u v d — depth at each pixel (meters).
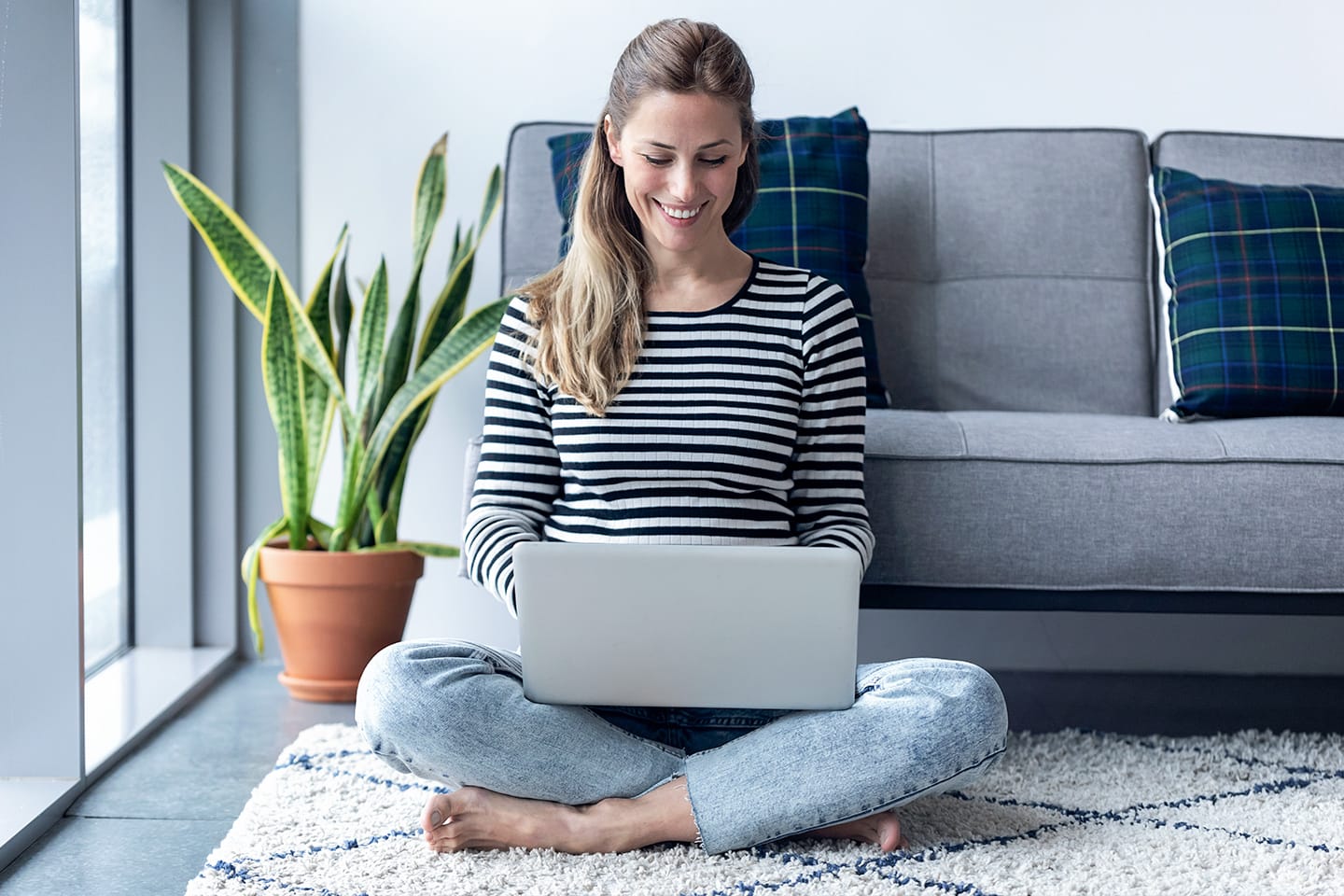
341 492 2.45
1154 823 1.54
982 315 2.40
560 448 1.58
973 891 1.31
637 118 1.49
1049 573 1.83
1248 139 2.46
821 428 1.60
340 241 2.19
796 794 1.39
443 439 2.56
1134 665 2.53
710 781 1.41
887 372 2.38
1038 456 1.83
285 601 2.19
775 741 1.41
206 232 2.15
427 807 1.41
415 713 1.41
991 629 2.54
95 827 1.60
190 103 2.46
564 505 1.58
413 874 1.36
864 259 2.28
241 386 2.51
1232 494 1.82
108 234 2.36
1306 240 2.19
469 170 2.55
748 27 2.55
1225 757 1.86
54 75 1.66
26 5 1.65
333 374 2.18
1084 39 2.57
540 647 1.37
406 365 2.27
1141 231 2.44
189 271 2.45
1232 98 2.57
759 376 1.56
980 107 2.57
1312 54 2.57
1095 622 2.53
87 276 2.26
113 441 2.40
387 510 2.27
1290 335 2.12
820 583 1.34
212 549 2.51
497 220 2.56
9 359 1.67
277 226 2.52
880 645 2.54
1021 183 2.44
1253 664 2.52
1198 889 1.32
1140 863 1.40
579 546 1.35
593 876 1.35
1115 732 2.06
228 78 2.47
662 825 1.42
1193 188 2.29
